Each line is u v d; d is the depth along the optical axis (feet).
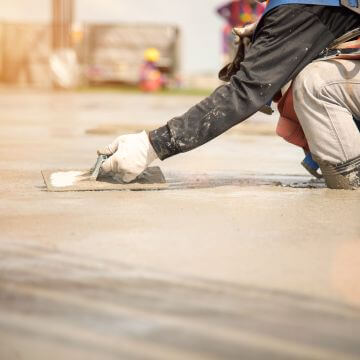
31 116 89.81
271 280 17.16
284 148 53.16
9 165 40.34
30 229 22.53
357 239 21.71
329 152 31.50
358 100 31.58
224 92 31.50
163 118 88.12
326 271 18.02
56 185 30.94
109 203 27.37
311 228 23.20
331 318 14.62
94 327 13.87
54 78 198.90
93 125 75.00
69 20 215.51
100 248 20.06
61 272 17.52
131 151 31.04
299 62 31.68
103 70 221.66
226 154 48.37
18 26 215.10
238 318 14.52
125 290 16.15
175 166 40.83
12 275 17.21
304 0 31.42
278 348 13.01
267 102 31.76
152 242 20.89
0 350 12.73
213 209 26.40
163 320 14.30
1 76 216.33
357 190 31.55
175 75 221.46
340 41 32.07
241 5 135.54
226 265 18.44
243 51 34.30
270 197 29.37
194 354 12.65
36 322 14.08
